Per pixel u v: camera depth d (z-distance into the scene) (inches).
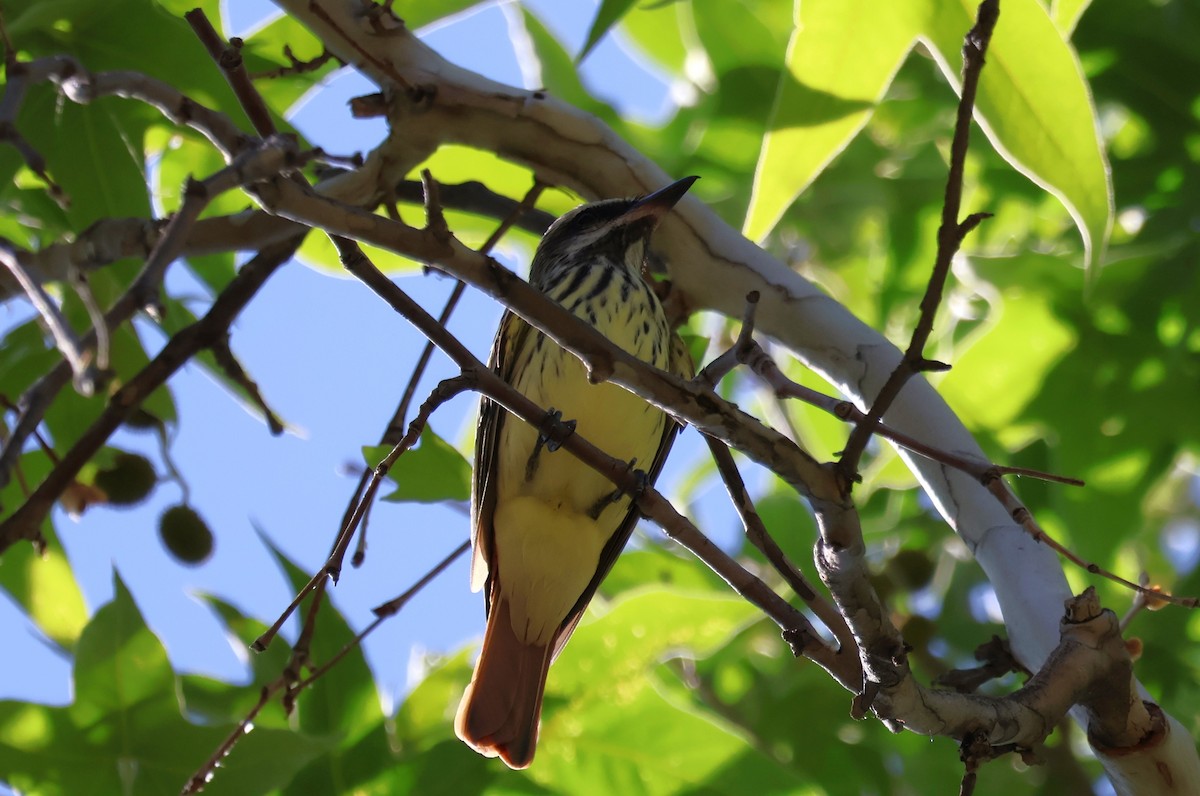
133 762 310.5
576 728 351.6
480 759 345.7
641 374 215.5
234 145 214.7
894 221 483.8
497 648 344.5
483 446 353.4
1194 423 412.5
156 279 178.9
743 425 212.8
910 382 312.7
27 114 319.9
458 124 321.4
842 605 221.0
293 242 303.6
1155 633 458.6
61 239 335.9
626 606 347.6
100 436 267.3
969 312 462.3
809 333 322.7
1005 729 239.0
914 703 228.1
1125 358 416.8
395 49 316.5
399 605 277.4
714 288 334.0
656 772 351.6
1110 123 448.5
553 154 329.7
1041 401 420.5
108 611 312.7
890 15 310.2
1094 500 419.5
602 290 362.3
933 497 307.0
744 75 476.7
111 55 325.7
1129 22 428.8
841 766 457.1
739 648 466.3
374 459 307.3
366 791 341.7
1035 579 287.6
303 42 361.7
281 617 233.3
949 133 476.1
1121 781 263.7
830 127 316.2
